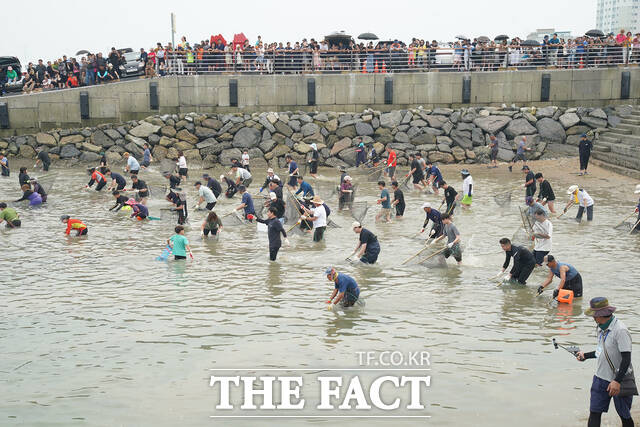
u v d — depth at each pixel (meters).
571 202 19.00
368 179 28.16
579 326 10.49
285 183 27.33
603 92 34.06
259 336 10.26
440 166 32.31
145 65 35.47
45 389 8.45
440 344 9.83
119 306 11.76
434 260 14.15
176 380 8.70
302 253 15.71
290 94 34.59
